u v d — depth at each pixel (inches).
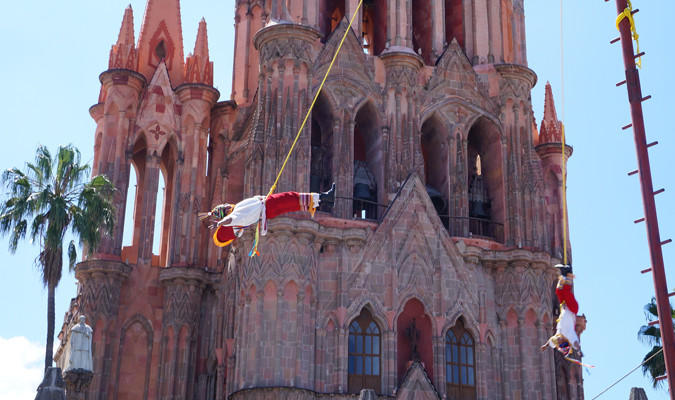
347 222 2049.7
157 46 2389.3
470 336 2065.7
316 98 2066.9
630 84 964.6
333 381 1889.8
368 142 2255.2
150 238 2172.7
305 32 2117.4
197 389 2089.1
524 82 2332.7
